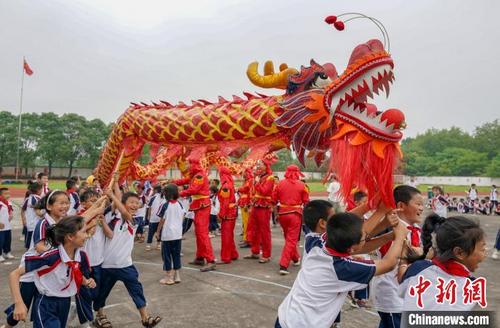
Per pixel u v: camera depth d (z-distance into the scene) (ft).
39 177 28.35
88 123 181.47
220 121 18.20
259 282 18.58
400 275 8.15
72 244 9.57
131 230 12.73
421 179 202.80
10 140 160.56
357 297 15.12
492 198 63.98
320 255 7.13
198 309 14.62
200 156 20.53
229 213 23.09
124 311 14.38
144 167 28.09
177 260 18.29
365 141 9.91
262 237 23.32
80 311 11.65
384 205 9.03
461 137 282.77
